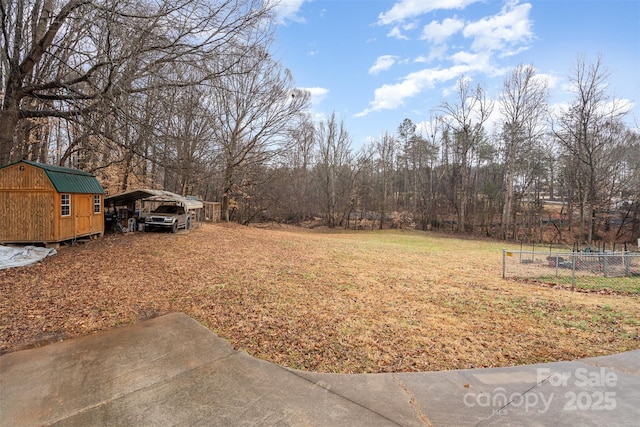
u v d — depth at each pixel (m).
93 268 8.41
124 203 16.81
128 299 6.29
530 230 32.62
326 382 3.54
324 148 39.84
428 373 3.78
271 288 7.47
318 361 4.06
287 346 4.48
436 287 8.54
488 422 2.82
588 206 28.39
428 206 38.91
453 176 36.66
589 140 27.28
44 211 9.98
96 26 8.39
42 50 9.55
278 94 27.69
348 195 39.56
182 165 11.35
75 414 2.91
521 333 5.19
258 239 17.52
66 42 9.94
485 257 16.22
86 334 4.73
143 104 9.20
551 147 32.53
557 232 32.72
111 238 13.23
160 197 16.06
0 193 9.59
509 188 30.95
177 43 9.13
